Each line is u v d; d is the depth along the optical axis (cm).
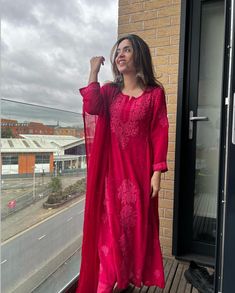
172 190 202
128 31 208
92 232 138
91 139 138
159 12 201
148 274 142
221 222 126
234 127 119
